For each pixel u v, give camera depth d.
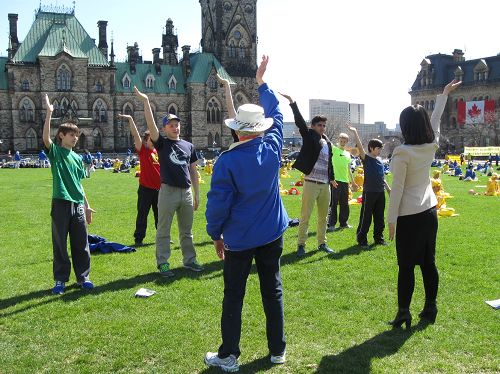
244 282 7.57
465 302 9.95
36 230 18.73
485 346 7.92
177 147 12.49
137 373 7.25
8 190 35.81
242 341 8.29
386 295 10.48
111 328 8.83
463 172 61.66
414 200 8.38
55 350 7.98
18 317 9.41
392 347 7.96
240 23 120.62
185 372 7.27
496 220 20.50
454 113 133.62
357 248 15.19
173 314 9.52
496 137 121.31
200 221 20.98
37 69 102.19
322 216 14.63
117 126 110.81
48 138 10.70
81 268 11.23
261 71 8.50
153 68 117.81
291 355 7.77
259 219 7.34
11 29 111.38
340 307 9.81
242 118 7.25
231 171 7.19
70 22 108.69
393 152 8.46
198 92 115.69
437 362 7.40
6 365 7.47
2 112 102.00
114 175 56.59
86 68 104.31
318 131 13.62
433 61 139.25
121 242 16.66
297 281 11.55
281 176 52.12
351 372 7.18
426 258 8.73
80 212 11.13
